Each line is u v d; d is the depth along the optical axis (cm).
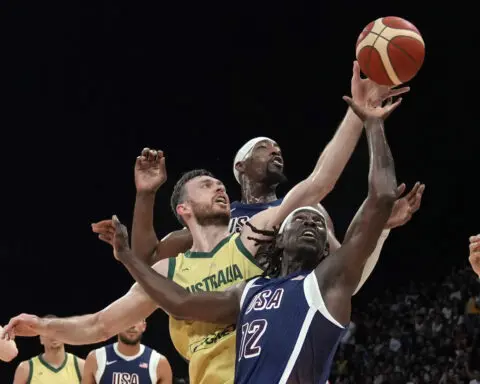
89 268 1441
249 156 514
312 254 341
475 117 1411
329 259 323
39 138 1493
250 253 391
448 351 1036
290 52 1484
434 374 1019
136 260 356
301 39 1481
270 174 509
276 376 313
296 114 1469
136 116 1502
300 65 1478
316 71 1469
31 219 1470
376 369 1102
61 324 401
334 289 318
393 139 1455
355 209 1314
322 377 318
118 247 356
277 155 514
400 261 1410
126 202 1471
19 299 1431
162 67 1512
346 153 400
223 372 364
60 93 1501
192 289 388
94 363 644
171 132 1498
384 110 325
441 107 1434
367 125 323
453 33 1420
